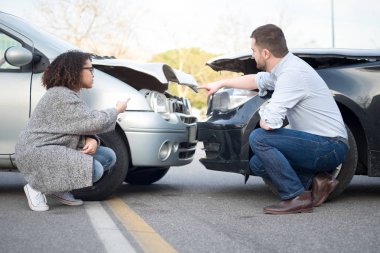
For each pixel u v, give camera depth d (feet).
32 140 14.55
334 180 15.42
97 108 16.57
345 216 13.98
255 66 17.43
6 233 11.99
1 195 17.89
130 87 17.06
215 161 16.49
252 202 16.44
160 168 20.25
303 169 15.26
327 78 16.16
